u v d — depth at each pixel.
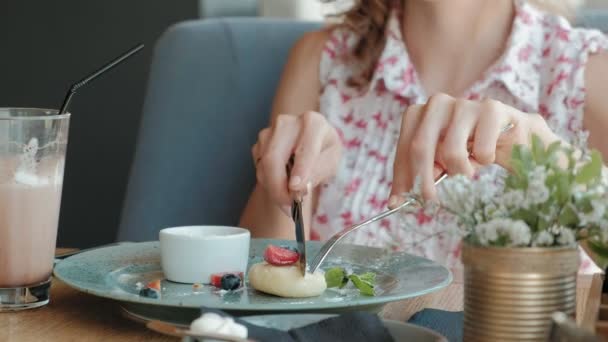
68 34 2.25
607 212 0.83
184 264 1.06
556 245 0.84
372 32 1.68
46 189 1.03
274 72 1.82
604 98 1.58
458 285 1.15
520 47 1.59
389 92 1.65
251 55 1.82
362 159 1.63
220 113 1.79
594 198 0.83
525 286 0.83
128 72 2.22
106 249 1.15
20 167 1.01
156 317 0.97
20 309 1.02
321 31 1.77
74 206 2.31
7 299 1.02
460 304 1.06
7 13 2.28
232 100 1.79
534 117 1.28
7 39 2.28
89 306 1.04
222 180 1.77
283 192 1.33
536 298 0.83
